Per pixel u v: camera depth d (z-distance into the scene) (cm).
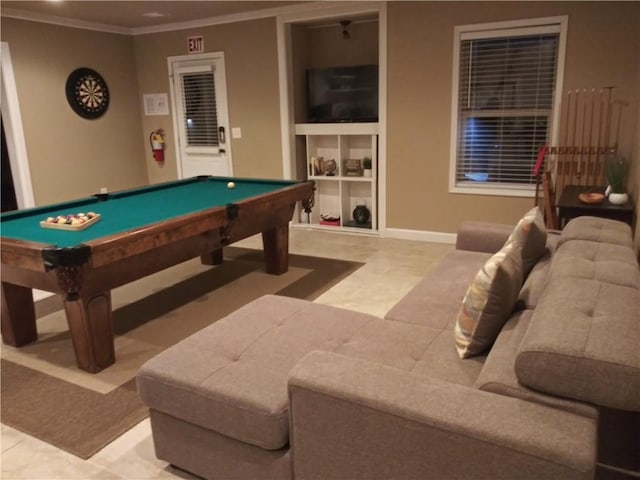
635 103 418
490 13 454
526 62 455
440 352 186
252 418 159
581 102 438
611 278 174
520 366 131
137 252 264
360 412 136
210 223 314
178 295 382
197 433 178
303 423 149
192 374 176
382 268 441
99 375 266
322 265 454
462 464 125
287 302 242
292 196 406
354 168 570
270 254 424
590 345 126
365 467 141
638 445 144
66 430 221
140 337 311
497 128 482
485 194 491
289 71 560
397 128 518
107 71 612
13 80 516
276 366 182
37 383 259
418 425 128
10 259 248
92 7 505
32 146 541
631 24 409
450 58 478
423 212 527
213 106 615
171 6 513
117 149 636
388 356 185
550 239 268
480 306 172
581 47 429
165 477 192
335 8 516
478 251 308
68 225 287
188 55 611
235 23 571
